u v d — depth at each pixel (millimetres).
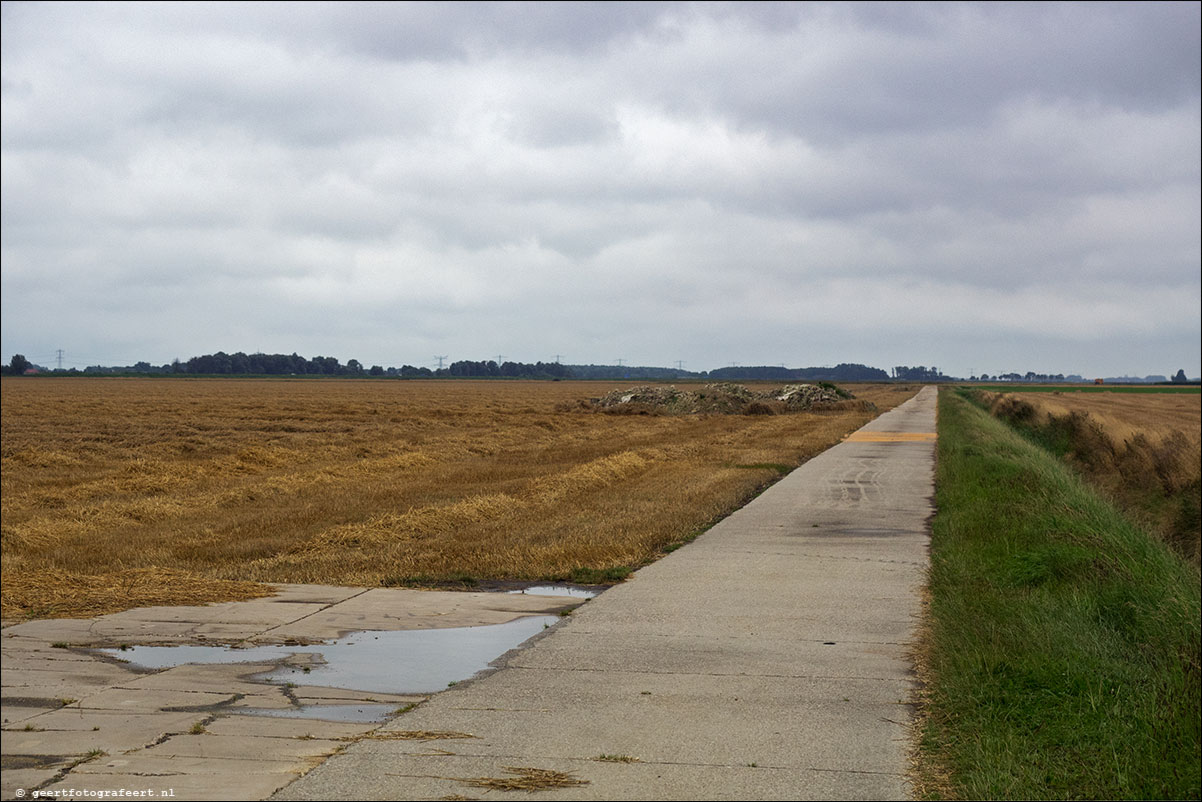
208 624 9789
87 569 13031
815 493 20688
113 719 6895
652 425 49719
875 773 5590
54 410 60156
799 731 6352
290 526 16609
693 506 17984
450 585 11773
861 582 11477
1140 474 23719
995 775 5367
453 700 7090
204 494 21297
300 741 6355
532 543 14227
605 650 8492
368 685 7750
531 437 40250
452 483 23328
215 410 61719
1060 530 13008
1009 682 7070
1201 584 11070
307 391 112000
